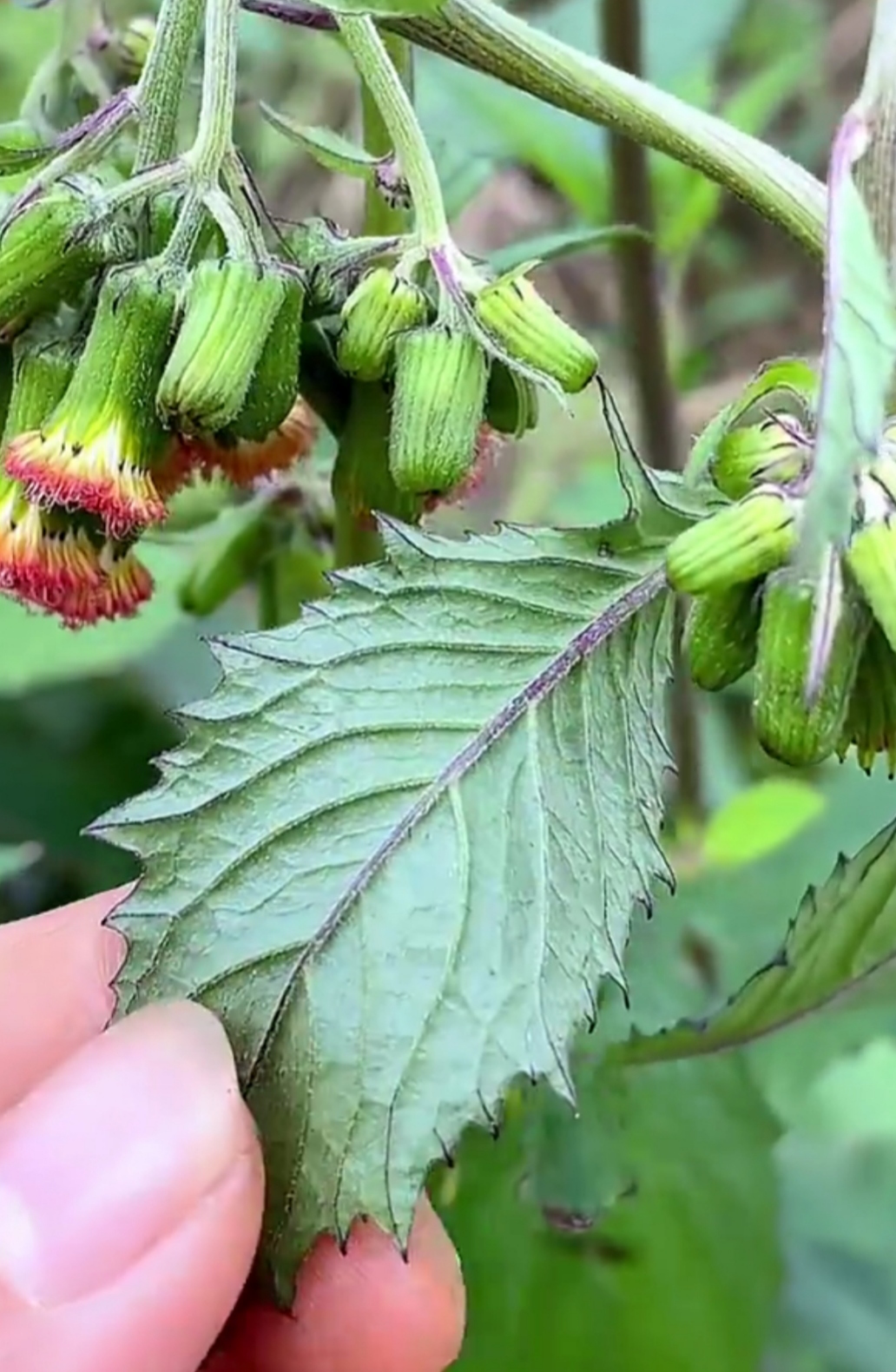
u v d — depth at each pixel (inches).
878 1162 8.4
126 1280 4.2
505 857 4.0
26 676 7.0
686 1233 6.1
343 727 4.0
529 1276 6.1
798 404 4.5
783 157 4.5
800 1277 8.1
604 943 4.0
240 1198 3.9
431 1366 5.5
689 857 7.1
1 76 9.3
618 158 7.0
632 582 4.2
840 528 3.2
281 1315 5.1
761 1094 6.2
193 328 4.2
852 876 4.6
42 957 5.6
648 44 7.9
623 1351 6.1
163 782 4.0
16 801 7.1
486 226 9.9
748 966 6.6
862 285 3.4
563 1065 3.9
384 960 4.0
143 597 5.0
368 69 4.4
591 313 10.0
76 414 4.4
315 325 4.7
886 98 4.2
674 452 7.5
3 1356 4.3
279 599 6.2
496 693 4.1
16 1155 4.3
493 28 4.4
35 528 4.7
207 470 5.2
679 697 7.3
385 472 4.9
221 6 4.3
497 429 4.7
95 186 4.4
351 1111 3.9
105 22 5.7
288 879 4.0
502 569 4.2
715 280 10.8
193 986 4.0
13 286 4.4
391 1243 5.3
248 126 7.7
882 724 4.0
